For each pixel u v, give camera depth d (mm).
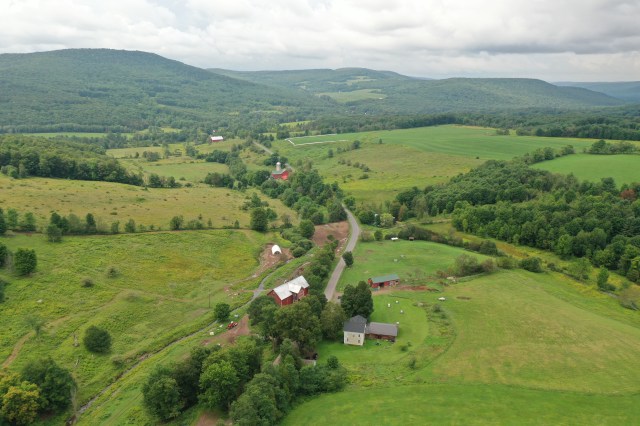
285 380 70062
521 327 92062
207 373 68562
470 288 113938
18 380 66875
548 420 62719
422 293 111625
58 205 144375
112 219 142250
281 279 123562
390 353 83625
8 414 62531
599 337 87875
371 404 67938
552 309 100938
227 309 99875
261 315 93938
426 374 75625
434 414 64812
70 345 82938
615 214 144000
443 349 83500
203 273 122438
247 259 136500
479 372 75812
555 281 120938
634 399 67438
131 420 67438
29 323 82125
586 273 124125
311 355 83312
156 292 107750
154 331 93750
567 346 84375
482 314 98312
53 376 68812
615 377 73875
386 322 96438
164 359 83375
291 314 84938
